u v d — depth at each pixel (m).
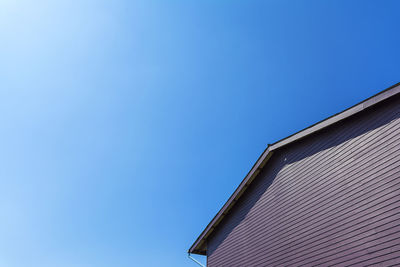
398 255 5.30
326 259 6.73
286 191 8.89
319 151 8.25
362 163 6.78
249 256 9.41
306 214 7.81
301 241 7.62
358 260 6.03
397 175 5.87
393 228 5.57
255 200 10.28
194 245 12.77
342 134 7.70
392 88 6.36
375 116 6.92
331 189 7.35
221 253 11.09
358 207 6.48
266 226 9.17
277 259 8.19
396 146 6.10
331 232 6.88
